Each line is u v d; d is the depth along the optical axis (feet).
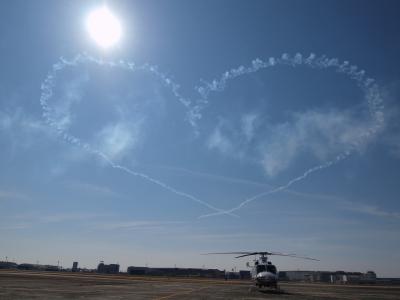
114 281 264.52
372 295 169.58
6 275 293.43
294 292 179.93
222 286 223.30
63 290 147.02
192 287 203.41
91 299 109.60
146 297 122.93
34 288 152.66
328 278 547.90
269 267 191.52
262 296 141.28
